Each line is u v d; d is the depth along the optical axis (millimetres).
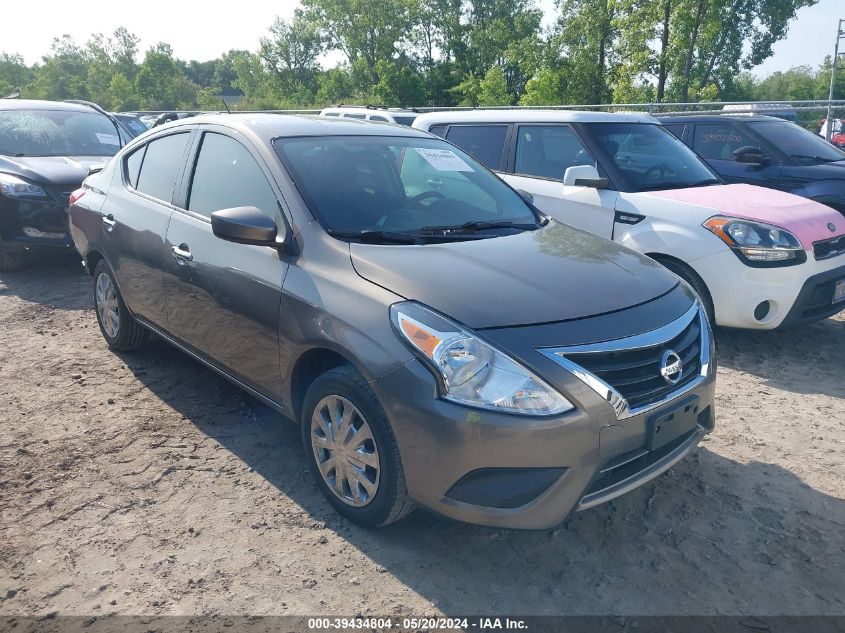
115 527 3094
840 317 6340
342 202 3465
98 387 4578
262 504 3285
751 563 2904
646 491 3434
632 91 28859
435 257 3098
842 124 15109
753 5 39969
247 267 3439
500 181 4387
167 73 73875
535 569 2855
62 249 7359
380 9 63781
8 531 3053
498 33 58281
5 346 5359
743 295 5016
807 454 3807
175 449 3787
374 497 2904
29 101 8883
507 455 2537
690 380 3008
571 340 2658
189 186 4090
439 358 2604
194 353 4066
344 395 2939
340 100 64688
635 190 5758
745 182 8062
